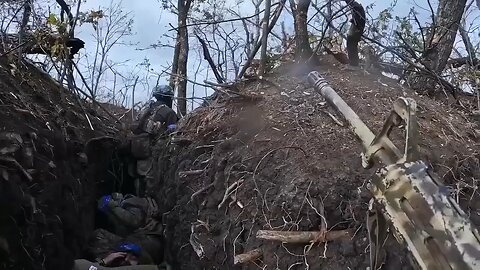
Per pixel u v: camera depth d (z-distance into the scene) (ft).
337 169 11.62
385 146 7.57
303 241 10.94
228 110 17.42
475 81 17.19
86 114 23.65
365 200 10.68
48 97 21.27
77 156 20.71
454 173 11.09
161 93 25.18
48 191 16.88
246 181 13.69
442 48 19.03
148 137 23.67
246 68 20.07
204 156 17.16
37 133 17.34
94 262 19.53
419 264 6.32
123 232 21.47
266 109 15.79
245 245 12.79
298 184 11.57
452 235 5.98
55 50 22.21
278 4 21.62
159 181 22.06
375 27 22.38
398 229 6.63
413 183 6.52
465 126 13.84
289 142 13.35
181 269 18.01
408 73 17.99
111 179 23.63
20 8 22.40
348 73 17.16
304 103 15.23
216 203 15.33
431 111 14.23
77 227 19.15
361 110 13.91
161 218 21.61
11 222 14.74
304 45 18.28
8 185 14.64
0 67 19.15
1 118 16.11
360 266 10.15
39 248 15.99
